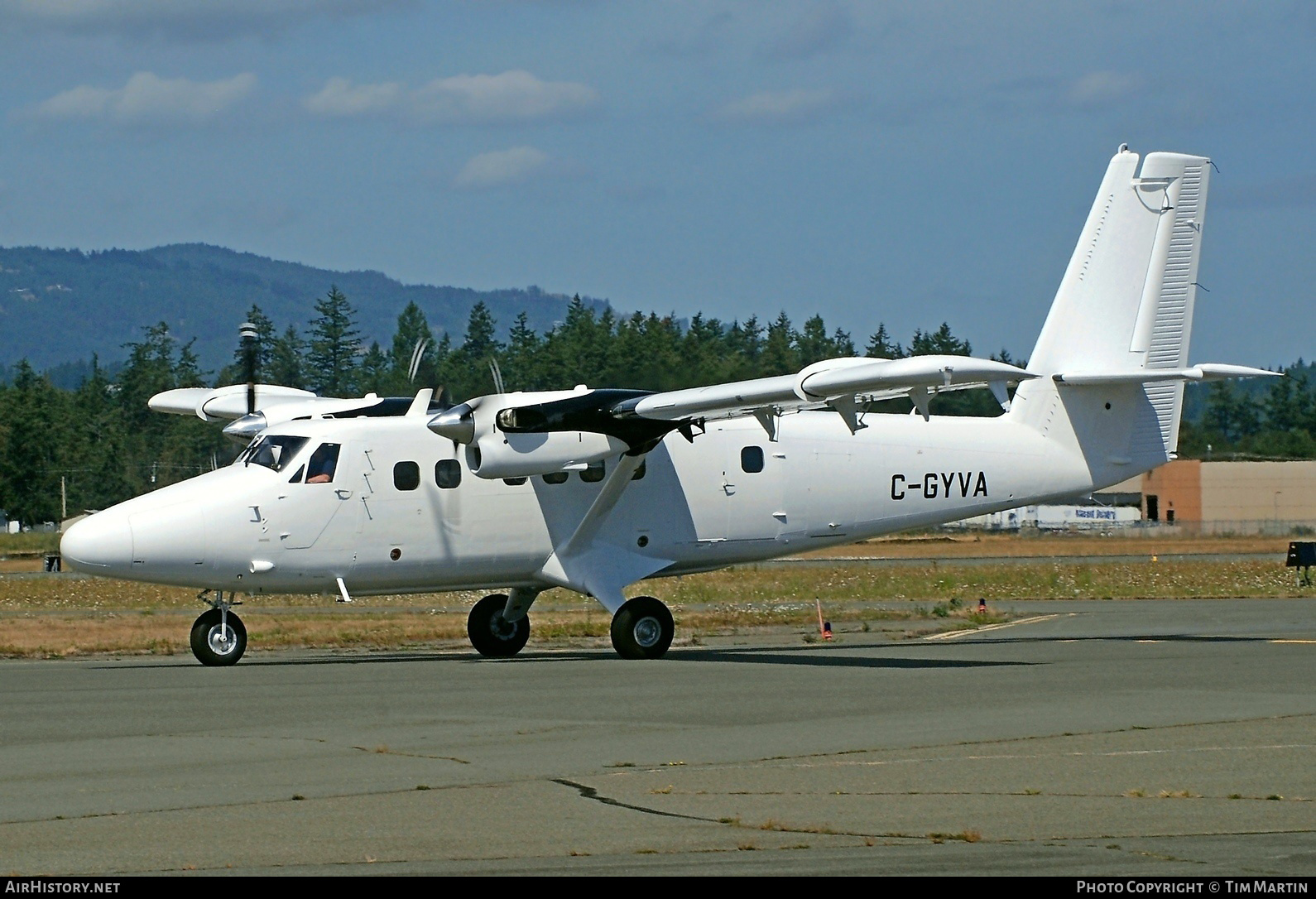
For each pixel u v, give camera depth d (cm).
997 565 15825
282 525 6062
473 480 6381
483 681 5241
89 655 6744
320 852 2581
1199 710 4294
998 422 7188
